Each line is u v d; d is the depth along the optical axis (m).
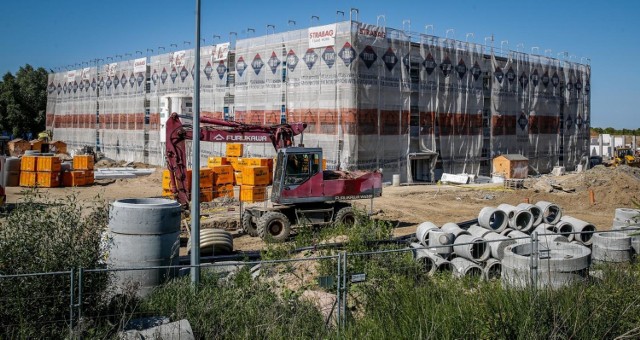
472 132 49.78
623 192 31.39
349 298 9.98
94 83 73.25
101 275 8.68
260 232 20.14
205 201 29.52
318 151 21.03
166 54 59.22
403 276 10.50
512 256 9.89
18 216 8.51
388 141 42.94
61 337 7.79
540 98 57.47
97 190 37.19
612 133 116.12
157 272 10.94
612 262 11.71
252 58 48.16
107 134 70.44
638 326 7.11
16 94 86.56
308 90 42.84
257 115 47.72
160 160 60.09
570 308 7.50
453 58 47.94
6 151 62.78
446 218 27.27
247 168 29.06
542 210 15.77
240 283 10.55
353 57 40.22
